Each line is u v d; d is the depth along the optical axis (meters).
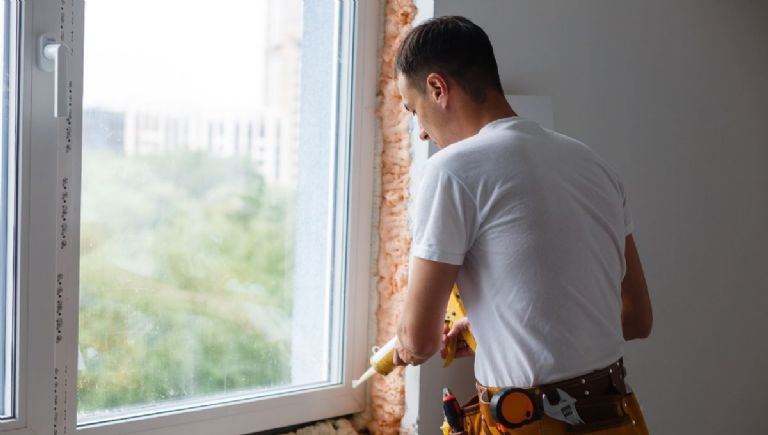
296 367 1.94
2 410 1.47
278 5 1.83
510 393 1.27
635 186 2.40
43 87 1.44
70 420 1.54
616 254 1.42
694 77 2.56
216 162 1.75
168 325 1.70
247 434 1.83
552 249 1.29
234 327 1.81
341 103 1.97
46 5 1.43
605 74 2.28
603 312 1.36
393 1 1.95
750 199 2.81
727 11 2.67
